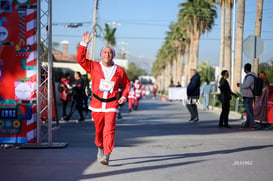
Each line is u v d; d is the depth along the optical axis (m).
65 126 12.66
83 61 6.00
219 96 12.59
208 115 19.17
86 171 5.71
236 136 10.10
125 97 6.23
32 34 7.50
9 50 7.52
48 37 7.62
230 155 7.14
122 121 15.12
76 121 14.49
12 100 7.59
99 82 6.03
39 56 7.55
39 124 7.70
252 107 12.10
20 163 6.26
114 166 6.09
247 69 12.11
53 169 5.83
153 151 7.56
